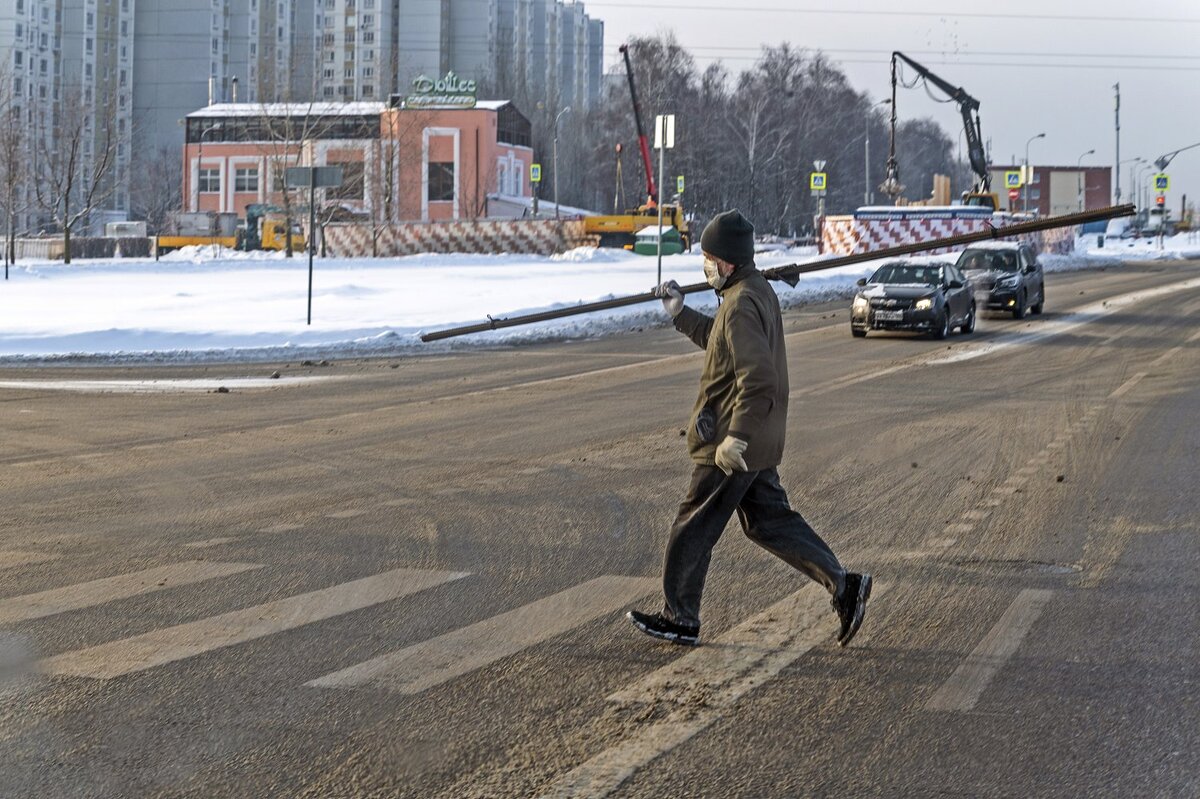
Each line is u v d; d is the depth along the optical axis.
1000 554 11.30
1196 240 132.50
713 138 146.12
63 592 9.91
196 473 15.61
